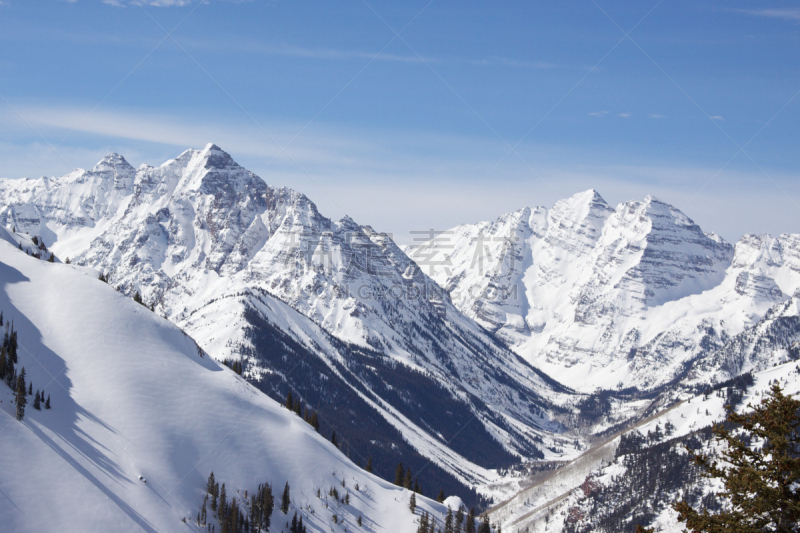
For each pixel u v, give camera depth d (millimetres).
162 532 160375
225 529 169125
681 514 58562
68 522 150750
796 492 54375
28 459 161000
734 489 55969
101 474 168125
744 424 58156
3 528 143500
